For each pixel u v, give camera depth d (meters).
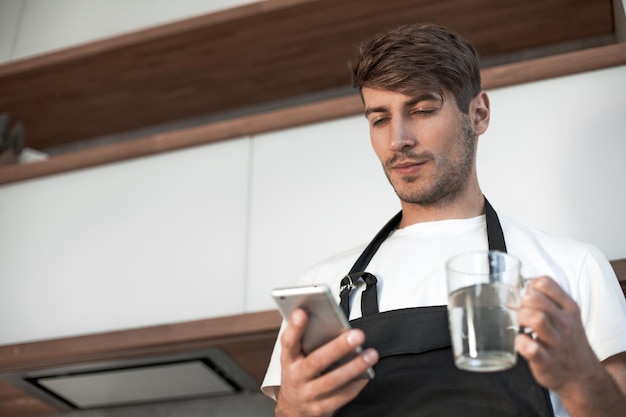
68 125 3.72
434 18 3.12
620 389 1.08
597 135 2.21
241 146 2.63
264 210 2.51
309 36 3.22
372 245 1.42
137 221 2.65
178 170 2.67
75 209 2.74
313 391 1.04
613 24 3.08
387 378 1.19
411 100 1.36
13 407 3.02
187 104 3.59
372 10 3.10
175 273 2.53
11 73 3.43
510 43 3.21
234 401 2.96
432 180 1.37
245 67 3.39
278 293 1.01
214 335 2.41
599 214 2.12
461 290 0.94
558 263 1.29
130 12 3.38
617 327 1.22
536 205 2.17
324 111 2.55
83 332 2.57
